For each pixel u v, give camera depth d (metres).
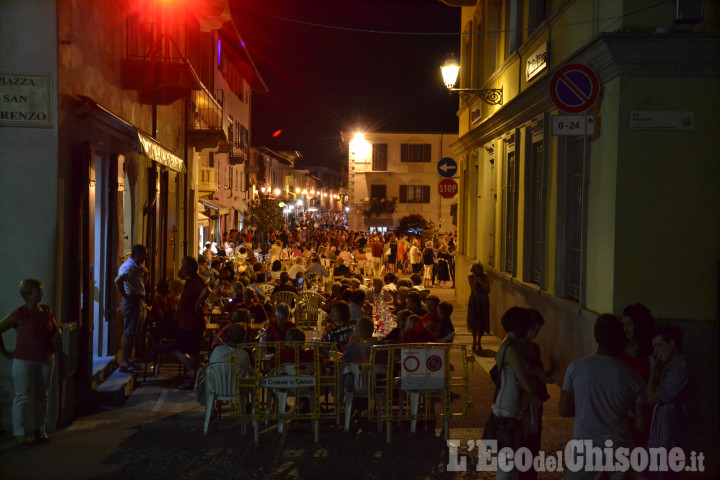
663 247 8.25
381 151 52.25
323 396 10.36
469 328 13.53
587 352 9.10
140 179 12.56
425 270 26.89
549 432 8.05
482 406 9.45
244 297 11.94
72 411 8.57
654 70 8.14
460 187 21.80
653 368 5.74
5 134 7.94
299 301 13.61
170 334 10.89
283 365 7.88
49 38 7.94
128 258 10.84
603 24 8.77
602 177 8.77
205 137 18.53
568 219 10.64
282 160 63.78
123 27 11.39
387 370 7.75
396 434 8.05
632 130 8.23
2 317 7.97
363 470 6.82
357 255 26.66
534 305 12.09
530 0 12.73
